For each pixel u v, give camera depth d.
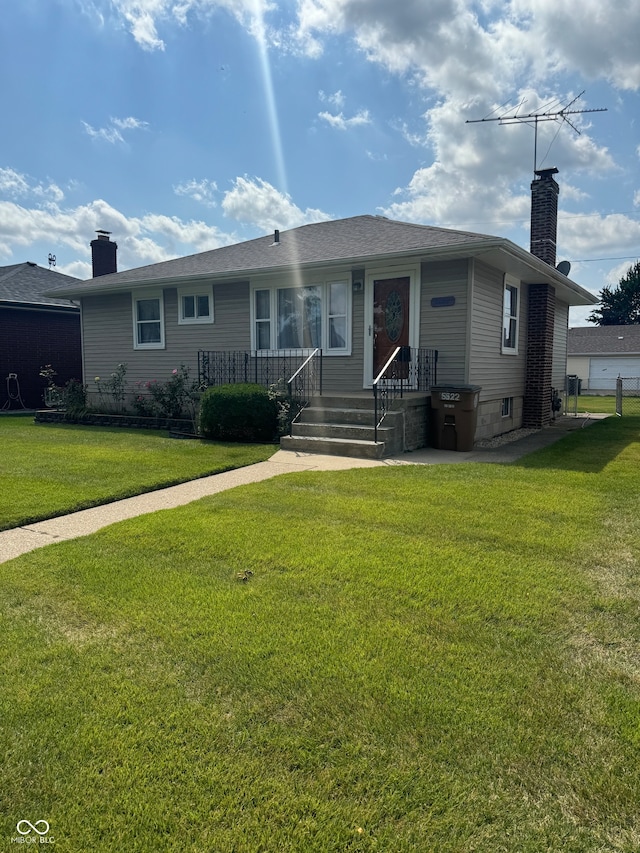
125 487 5.90
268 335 11.34
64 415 12.67
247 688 2.34
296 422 9.18
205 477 6.61
